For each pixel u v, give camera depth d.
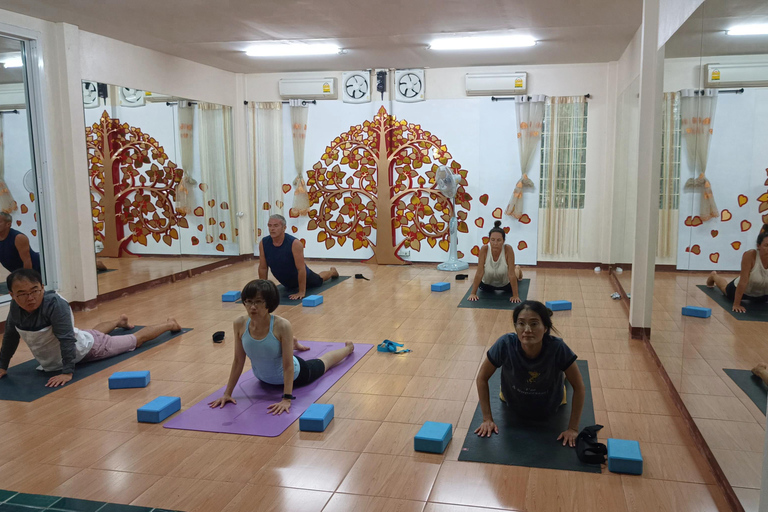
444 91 8.09
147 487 2.56
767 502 1.68
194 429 3.13
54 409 3.42
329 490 2.52
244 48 6.74
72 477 2.65
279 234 6.16
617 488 2.50
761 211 2.02
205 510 2.38
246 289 3.26
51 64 5.50
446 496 2.46
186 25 5.65
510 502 2.41
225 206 8.37
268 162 8.68
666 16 3.94
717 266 2.54
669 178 3.61
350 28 5.81
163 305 6.03
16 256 5.26
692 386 2.99
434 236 8.37
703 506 2.37
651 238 4.50
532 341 2.80
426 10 5.17
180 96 7.31
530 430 3.05
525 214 8.07
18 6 4.95
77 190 5.70
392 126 8.27
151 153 6.77
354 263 8.61
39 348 3.87
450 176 7.77
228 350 4.50
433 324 5.19
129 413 3.35
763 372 1.98
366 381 3.82
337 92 8.35
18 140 5.27
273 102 8.52
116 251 6.30
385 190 8.35
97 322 5.37
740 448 2.23
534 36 6.14
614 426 3.11
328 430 3.10
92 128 5.88
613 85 7.64
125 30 5.80
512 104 7.92
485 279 6.35
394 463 2.74
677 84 3.42
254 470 2.69
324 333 4.94
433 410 3.35
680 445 2.89
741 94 2.23
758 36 2.02
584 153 7.86
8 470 2.72
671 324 3.54
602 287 6.80
